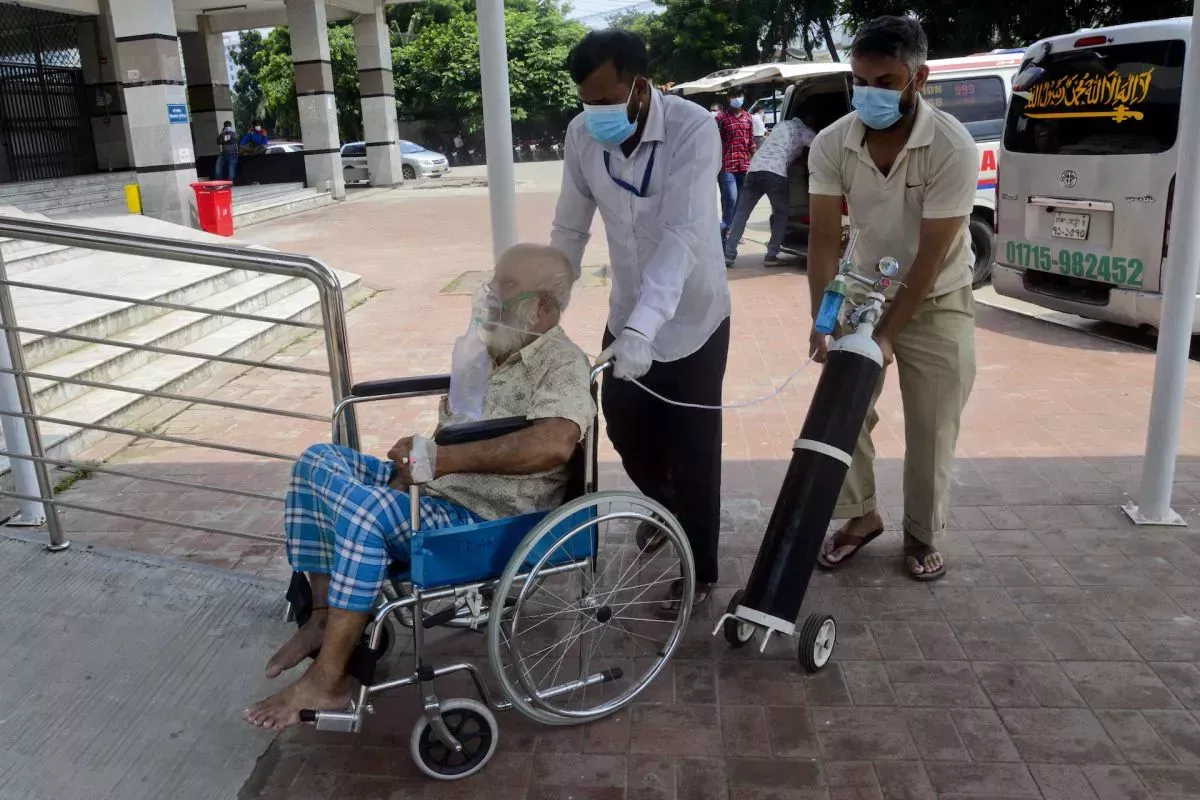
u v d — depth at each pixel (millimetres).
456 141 37750
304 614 2664
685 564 2775
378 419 5391
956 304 3189
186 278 7695
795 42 26984
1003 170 6918
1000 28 20250
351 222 15023
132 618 3217
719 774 2492
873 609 3266
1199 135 3352
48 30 16484
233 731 2691
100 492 4402
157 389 5570
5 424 3922
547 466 2428
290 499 2615
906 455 3418
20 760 2562
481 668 3000
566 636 2805
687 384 2977
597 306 8039
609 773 2510
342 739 2676
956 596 3324
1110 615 3168
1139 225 5871
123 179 15852
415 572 2396
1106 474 4273
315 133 18312
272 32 38156
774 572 2793
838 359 2891
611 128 2604
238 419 5406
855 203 3178
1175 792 2371
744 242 11508
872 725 2666
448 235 13047
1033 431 4840
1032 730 2617
